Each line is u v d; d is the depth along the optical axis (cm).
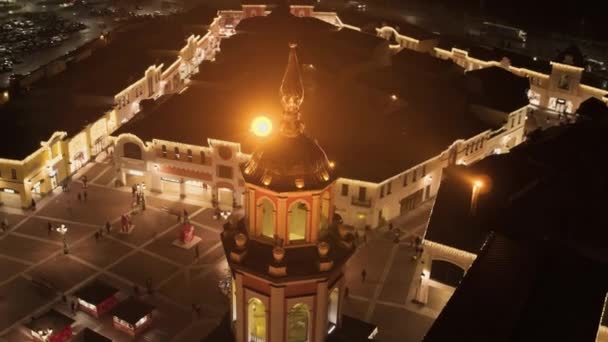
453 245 6819
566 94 13612
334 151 9350
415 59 12438
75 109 10900
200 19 16725
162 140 9581
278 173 2666
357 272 8188
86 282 7794
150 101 10712
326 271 2722
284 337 2822
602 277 5034
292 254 2764
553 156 7812
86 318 7162
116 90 11600
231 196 9594
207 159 9462
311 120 10081
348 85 11312
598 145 8056
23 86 11219
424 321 7294
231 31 17650
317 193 2695
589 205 6656
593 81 13700
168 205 9569
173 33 15125
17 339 6831
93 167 10669
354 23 17388
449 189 7350
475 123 10719
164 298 7562
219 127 9656
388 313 7425
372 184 8800
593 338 4359
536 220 6388
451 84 11588
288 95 2656
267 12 17575
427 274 7212
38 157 9538
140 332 6969
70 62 12731
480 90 11425
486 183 7281
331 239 2894
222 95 10562
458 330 4416
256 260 2753
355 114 10369
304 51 11925
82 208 9450
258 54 11725
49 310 7000
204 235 8881
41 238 8675
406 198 9531
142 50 13925
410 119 10412
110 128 11375
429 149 9719
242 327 2912
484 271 5097
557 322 4416
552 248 5428
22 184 9244
